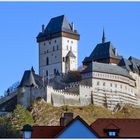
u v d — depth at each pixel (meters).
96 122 99.75
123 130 96.81
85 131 92.88
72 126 93.25
